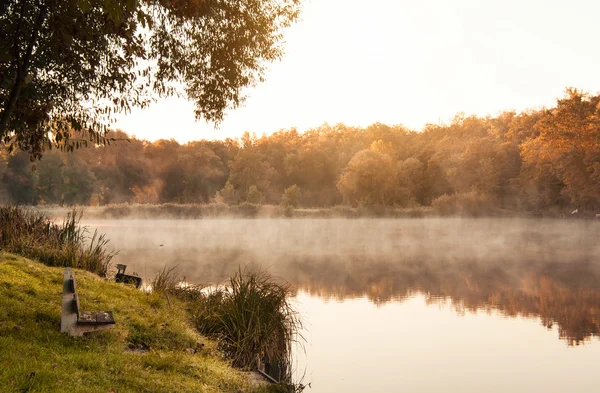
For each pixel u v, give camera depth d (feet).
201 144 399.65
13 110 28.60
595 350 35.40
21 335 21.53
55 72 31.50
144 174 339.16
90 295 31.65
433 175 294.66
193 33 38.29
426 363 32.30
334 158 356.79
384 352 34.71
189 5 30.89
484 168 249.34
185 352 25.89
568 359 33.40
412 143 371.56
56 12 26.37
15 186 252.83
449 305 50.11
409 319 44.04
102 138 32.99
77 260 43.16
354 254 96.73
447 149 300.61
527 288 59.93
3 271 31.73
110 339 24.41
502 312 47.21
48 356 19.74
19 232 46.03
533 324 42.55
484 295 55.57
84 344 22.62
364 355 34.01
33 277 32.50
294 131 422.82
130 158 337.31
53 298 28.40
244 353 28.86
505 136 290.56
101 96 33.63
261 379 25.63
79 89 32.91
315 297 53.47
